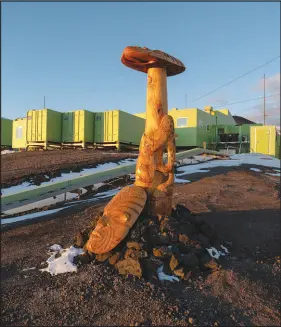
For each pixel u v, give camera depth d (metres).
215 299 3.77
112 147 20.42
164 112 5.14
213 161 16.31
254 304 3.72
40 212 8.38
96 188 10.66
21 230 6.89
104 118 20.17
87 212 7.74
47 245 5.78
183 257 4.30
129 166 11.16
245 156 18.86
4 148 27.39
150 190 5.01
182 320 3.32
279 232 5.88
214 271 4.34
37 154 17.75
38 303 3.91
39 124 20.89
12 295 4.14
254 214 6.74
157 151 5.04
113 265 4.41
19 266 5.03
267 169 13.86
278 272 4.51
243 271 4.38
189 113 23.00
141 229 4.46
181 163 15.15
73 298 3.88
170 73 5.59
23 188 10.20
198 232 5.14
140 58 4.94
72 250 5.05
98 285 4.03
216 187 9.51
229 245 5.30
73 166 12.83
